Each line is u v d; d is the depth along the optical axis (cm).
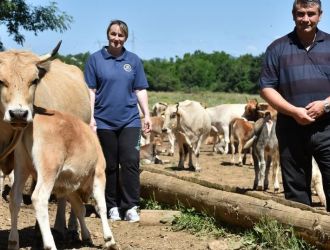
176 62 7131
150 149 1320
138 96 705
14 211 507
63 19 1906
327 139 519
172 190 691
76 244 578
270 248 545
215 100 4050
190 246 573
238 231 599
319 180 801
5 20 1877
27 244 575
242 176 1129
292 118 527
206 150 1720
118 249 536
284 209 547
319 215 523
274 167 964
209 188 648
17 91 482
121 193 705
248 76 6125
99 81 693
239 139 1315
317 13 514
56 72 667
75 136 512
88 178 535
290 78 523
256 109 1382
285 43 529
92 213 718
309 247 528
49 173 492
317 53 520
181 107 1217
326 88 518
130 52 703
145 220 659
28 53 506
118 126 693
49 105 592
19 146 500
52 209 727
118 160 702
